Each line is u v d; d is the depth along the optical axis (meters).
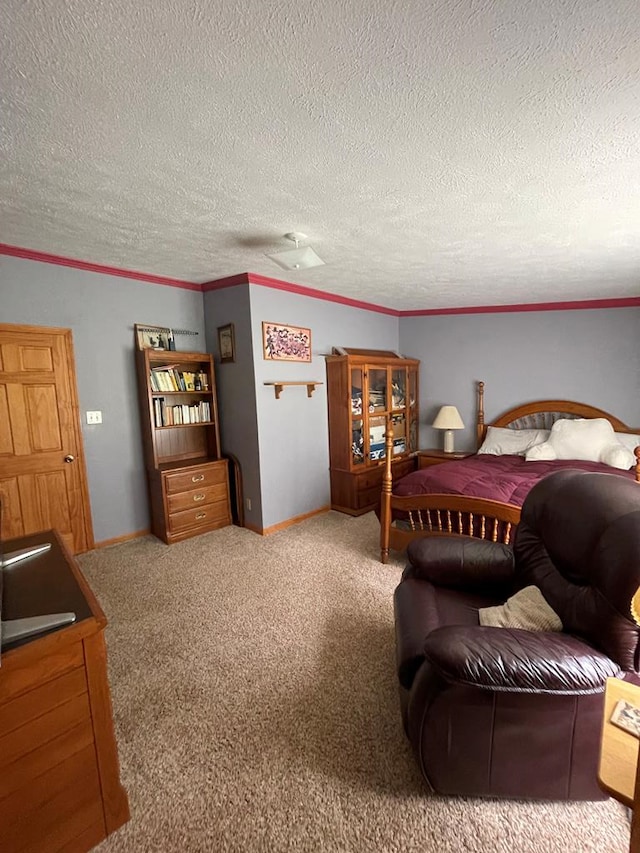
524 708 1.26
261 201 2.07
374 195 2.00
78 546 3.39
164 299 3.78
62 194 1.97
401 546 3.19
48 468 3.21
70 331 3.23
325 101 1.30
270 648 2.18
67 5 0.94
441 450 5.31
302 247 2.51
